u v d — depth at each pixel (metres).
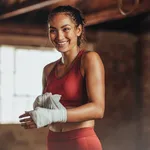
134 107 8.53
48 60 8.74
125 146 8.30
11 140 3.89
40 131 3.96
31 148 3.91
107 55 8.45
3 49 8.48
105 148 8.04
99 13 6.30
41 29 7.85
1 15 6.64
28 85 8.88
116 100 8.50
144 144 8.21
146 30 8.27
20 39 8.06
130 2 5.27
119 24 8.45
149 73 8.34
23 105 8.91
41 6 5.75
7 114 8.86
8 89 8.80
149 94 8.36
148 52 8.34
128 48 8.52
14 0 6.17
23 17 7.84
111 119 8.42
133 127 8.41
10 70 8.69
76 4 6.58
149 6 4.98
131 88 8.55
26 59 8.68
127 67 8.54
